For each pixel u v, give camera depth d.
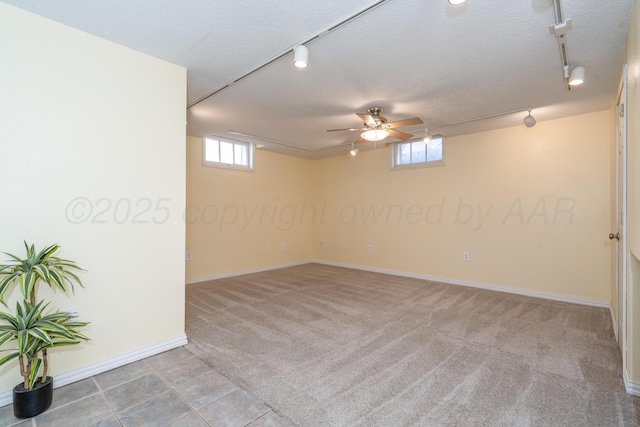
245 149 5.46
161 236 2.43
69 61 1.99
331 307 3.52
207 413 1.68
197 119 3.88
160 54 2.33
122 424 1.59
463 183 4.54
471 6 1.77
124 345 2.23
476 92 3.01
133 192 2.28
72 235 2.01
